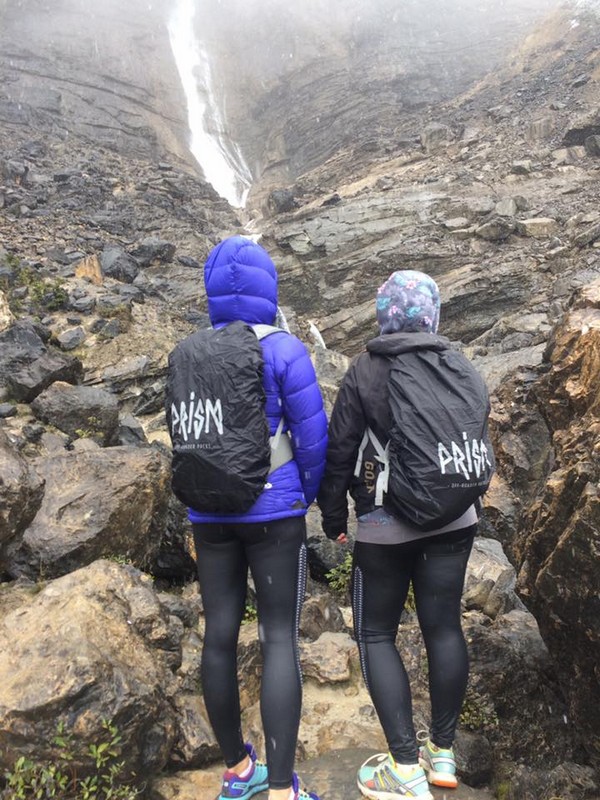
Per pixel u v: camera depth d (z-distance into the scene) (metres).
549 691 3.87
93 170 30.67
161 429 9.63
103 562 3.40
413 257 22.45
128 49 51.25
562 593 3.23
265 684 2.58
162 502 4.92
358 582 2.83
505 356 11.38
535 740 3.70
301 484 2.69
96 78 47.09
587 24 39.44
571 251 20.81
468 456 2.58
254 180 49.88
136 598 3.30
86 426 7.32
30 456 6.48
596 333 3.87
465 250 22.39
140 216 25.38
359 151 36.94
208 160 50.06
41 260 15.16
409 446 2.58
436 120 39.09
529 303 19.41
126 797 2.72
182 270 20.88
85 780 2.64
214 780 3.02
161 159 46.00
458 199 24.30
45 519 4.26
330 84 50.59
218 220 29.62
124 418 8.04
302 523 2.70
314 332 21.42
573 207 22.92
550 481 3.38
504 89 38.03
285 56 54.66
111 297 12.44
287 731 2.54
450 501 2.54
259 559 2.64
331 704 3.69
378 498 2.70
